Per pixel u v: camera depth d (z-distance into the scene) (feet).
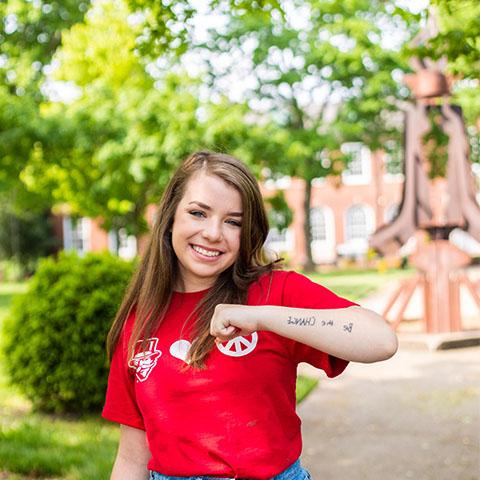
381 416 20.08
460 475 14.71
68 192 77.10
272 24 88.53
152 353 5.85
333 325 5.00
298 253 126.00
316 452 16.85
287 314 5.04
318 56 89.71
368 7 85.30
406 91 91.81
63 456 15.30
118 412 6.31
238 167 5.99
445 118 32.89
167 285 6.08
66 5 74.54
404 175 33.06
